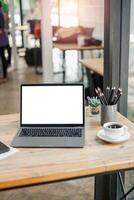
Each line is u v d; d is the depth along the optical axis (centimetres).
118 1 187
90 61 471
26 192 262
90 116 193
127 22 193
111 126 164
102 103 177
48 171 129
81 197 254
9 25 738
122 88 205
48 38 509
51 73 528
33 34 746
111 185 212
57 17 712
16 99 525
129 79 210
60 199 252
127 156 142
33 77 674
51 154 145
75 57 686
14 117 199
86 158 140
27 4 859
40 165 134
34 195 258
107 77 203
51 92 179
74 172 129
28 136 165
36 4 802
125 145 154
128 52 199
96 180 219
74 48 556
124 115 213
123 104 210
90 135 166
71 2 696
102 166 133
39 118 178
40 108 178
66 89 178
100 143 156
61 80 637
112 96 176
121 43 196
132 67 208
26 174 127
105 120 177
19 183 124
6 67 659
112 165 134
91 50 602
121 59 199
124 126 163
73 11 700
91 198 253
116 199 216
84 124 177
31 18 832
